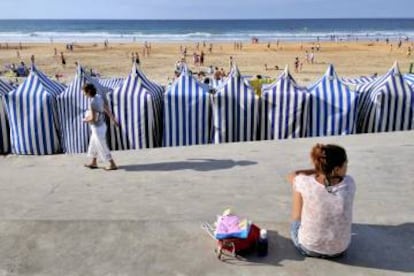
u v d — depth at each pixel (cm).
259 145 909
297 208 421
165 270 425
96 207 590
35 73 1012
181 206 583
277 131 971
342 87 973
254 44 7100
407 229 497
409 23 17488
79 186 695
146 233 492
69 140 988
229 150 879
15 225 515
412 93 962
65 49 5891
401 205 568
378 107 964
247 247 441
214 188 658
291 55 5088
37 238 489
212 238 479
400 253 446
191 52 5522
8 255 457
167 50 5859
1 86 1045
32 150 975
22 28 13400
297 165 766
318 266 421
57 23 17562
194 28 13400
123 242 476
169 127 980
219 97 950
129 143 968
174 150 901
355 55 5066
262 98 957
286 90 955
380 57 4831
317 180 409
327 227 411
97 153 786
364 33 10894
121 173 759
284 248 452
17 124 965
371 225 506
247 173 728
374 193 612
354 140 908
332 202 402
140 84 964
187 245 466
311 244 421
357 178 676
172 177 723
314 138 940
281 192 633
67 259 448
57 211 579
